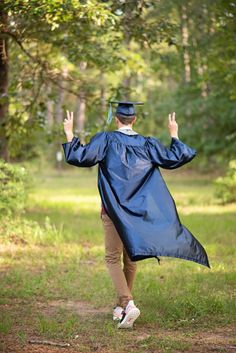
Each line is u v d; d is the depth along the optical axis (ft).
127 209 31.76
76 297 40.52
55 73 73.26
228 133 147.33
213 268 49.39
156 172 33.09
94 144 32.94
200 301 37.19
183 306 36.32
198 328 33.30
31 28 60.64
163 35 63.05
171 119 34.71
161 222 31.60
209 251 57.47
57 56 77.15
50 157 257.55
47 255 55.26
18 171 61.05
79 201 116.47
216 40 75.97
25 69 73.72
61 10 47.78
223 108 141.59
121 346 29.91
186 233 31.81
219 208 101.86
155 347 29.84
